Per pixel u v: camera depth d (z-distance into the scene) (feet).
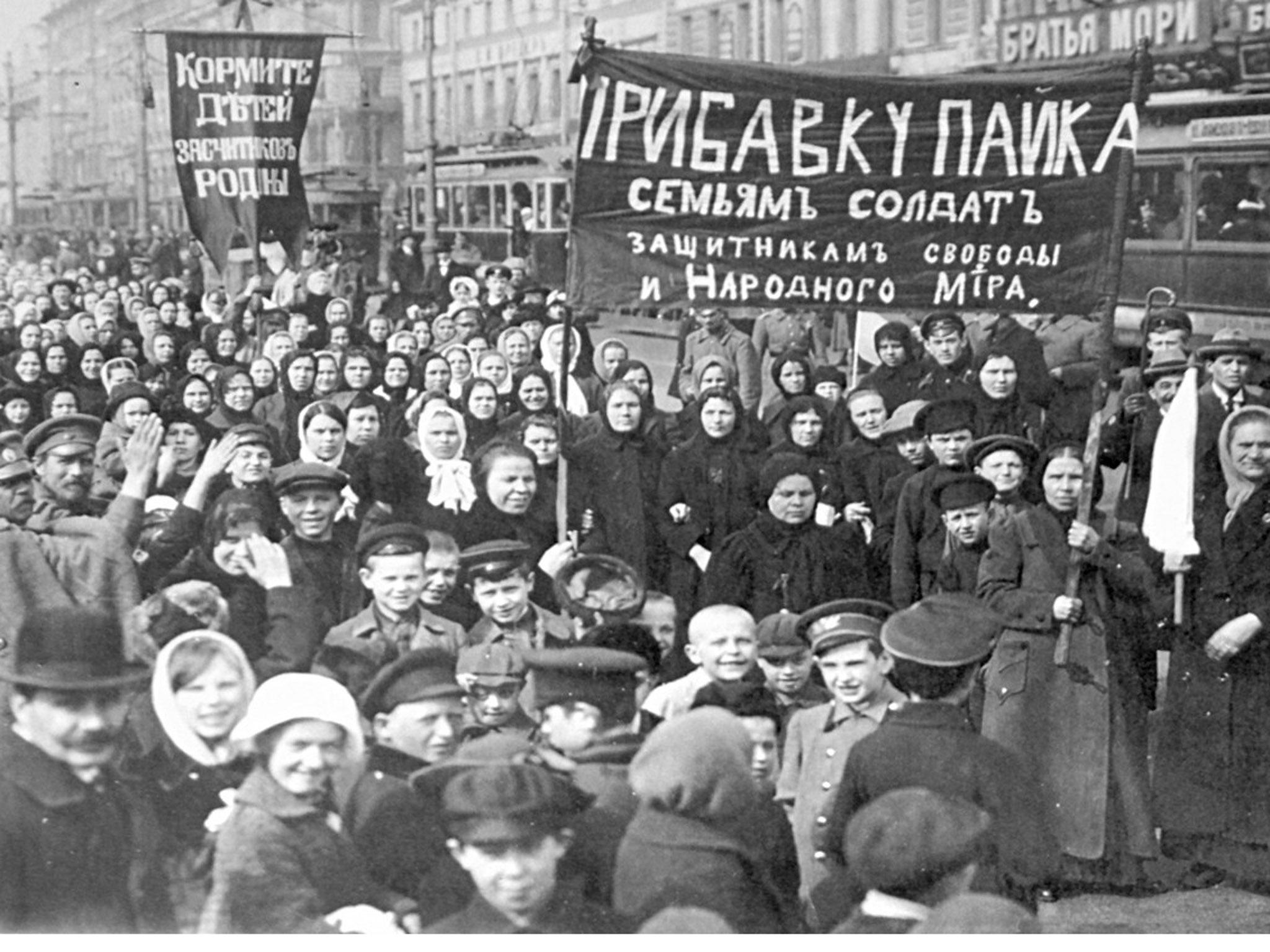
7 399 34.50
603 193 21.38
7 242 54.54
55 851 14.34
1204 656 20.93
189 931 14.76
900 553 22.98
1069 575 20.30
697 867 13.65
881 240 21.44
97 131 53.93
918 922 13.14
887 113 21.22
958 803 13.35
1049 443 30.60
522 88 81.15
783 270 21.50
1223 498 21.15
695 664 19.65
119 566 19.35
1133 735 20.53
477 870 14.05
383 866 14.55
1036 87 21.15
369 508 23.49
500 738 14.87
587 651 15.90
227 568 19.42
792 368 29.89
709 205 21.40
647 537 24.80
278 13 78.28
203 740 15.48
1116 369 47.98
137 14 52.60
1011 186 21.27
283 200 36.45
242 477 21.61
